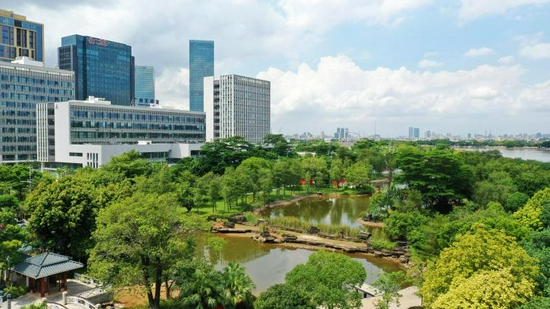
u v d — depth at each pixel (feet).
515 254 110.01
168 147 568.00
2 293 146.72
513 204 244.22
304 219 329.52
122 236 138.10
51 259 155.22
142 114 593.01
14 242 151.33
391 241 243.40
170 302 144.87
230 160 506.48
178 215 144.97
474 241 115.44
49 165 514.27
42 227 177.27
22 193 313.73
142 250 136.56
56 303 143.54
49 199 179.73
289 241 260.42
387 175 610.65
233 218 312.29
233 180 344.69
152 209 138.41
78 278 172.86
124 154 379.55
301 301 117.70
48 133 515.91
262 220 306.55
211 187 335.26
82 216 181.57
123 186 235.81
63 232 182.19
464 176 303.48
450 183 301.02
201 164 469.16
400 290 160.86
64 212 179.52
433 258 152.15
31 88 587.68
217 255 232.94
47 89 606.96
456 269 111.75
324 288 119.85
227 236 276.62
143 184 296.51
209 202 375.86
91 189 200.95
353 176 460.96
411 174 307.37
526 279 103.35
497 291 96.02
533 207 187.21
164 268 142.82
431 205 306.14
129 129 572.92
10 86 563.89
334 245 247.09
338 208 382.22
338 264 130.41
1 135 555.28
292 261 223.10
